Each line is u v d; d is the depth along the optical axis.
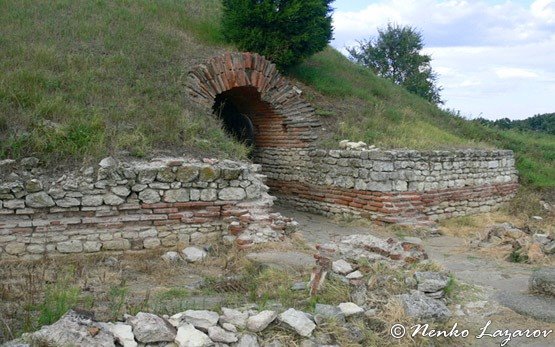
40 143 8.66
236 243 9.02
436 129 16.33
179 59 13.52
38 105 9.56
